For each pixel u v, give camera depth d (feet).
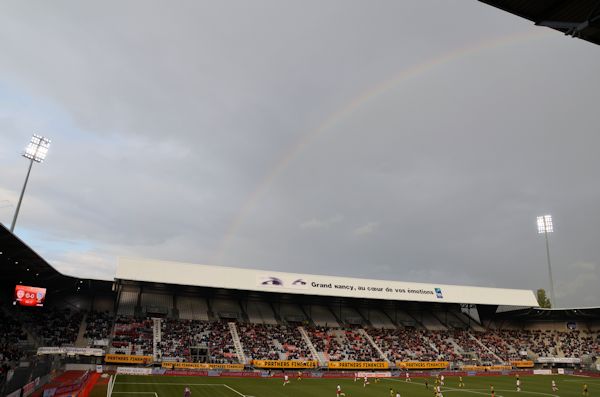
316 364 263.70
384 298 315.58
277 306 335.47
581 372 303.27
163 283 277.44
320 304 351.87
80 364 221.05
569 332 365.81
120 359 226.79
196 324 283.38
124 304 286.87
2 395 108.99
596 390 212.64
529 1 57.21
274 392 181.27
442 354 309.42
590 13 53.47
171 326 273.54
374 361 279.28
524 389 213.25
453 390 206.18
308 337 299.58
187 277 274.77
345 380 238.07
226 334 279.90
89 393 156.46
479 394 194.18
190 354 250.57
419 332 341.21
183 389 176.96
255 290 285.43
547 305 506.07
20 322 227.61
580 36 57.77
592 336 353.51
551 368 320.50
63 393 123.44
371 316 354.95
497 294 351.05
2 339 191.62
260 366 249.96
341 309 353.31
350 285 312.71
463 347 326.85
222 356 255.09
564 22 57.47
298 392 183.42
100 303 292.40
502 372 297.53
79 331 255.09
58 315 266.77
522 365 312.50
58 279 251.60
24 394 128.98
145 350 242.99
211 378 220.84
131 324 266.36
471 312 390.01
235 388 188.14
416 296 326.03
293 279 301.02
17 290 207.62
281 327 306.76
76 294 290.76
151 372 224.12
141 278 261.65
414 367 281.54
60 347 213.66
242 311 315.99
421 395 185.37
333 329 320.29
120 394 158.10
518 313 373.61
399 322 353.10
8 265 207.31
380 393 188.34
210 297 319.06
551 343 357.20
